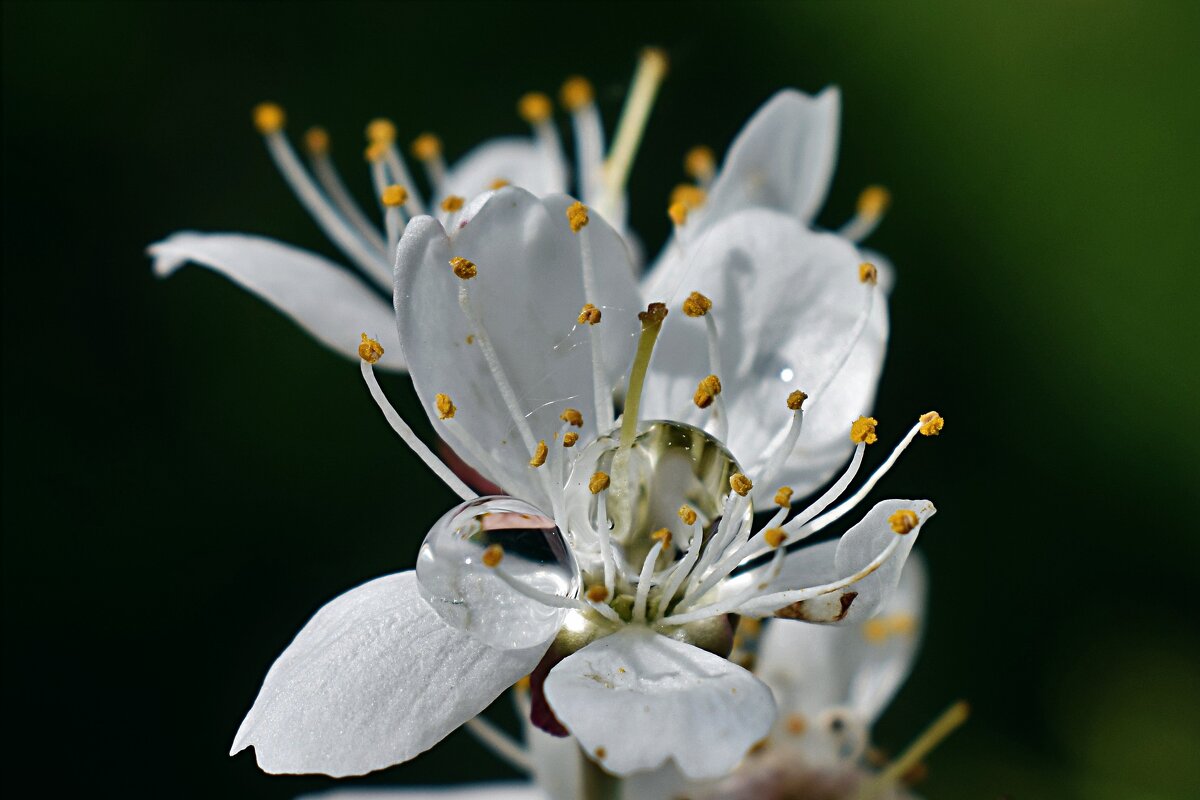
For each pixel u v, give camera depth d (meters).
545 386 0.13
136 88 0.23
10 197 0.22
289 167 0.15
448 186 0.16
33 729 0.20
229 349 0.22
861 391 0.14
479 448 0.13
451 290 0.13
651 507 0.13
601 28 0.24
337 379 0.22
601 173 0.16
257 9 0.23
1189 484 0.22
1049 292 0.22
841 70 0.23
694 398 0.13
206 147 0.23
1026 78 0.22
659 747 0.12
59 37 0.23
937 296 0.23
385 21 0.23
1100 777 0.21
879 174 0.23
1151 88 0.22
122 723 0.21
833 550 0.13
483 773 0.20
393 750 0.12
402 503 0.21
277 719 0.12
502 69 0.23
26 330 0.22
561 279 0.13
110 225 0.22
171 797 0.20
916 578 0.15
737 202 0.15
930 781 0.21
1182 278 0.22
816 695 0.15
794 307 0.14
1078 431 0.22
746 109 0.23
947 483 0.22
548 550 0.13
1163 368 0.22
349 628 0.13
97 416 0.22
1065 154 0.22
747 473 0.13
